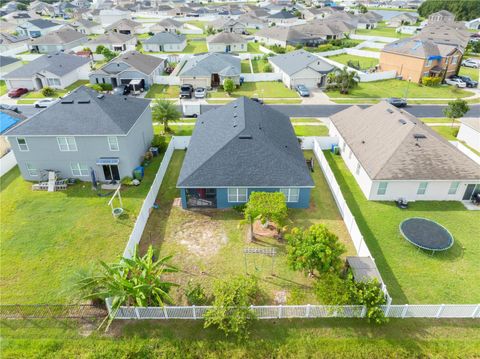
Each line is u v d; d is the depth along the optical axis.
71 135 29.98
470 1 136.25
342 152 37.31
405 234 24.69
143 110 36.38
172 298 20.34
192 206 28.58
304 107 53.12
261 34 100.12
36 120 31.03
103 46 87.06
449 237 24.45
